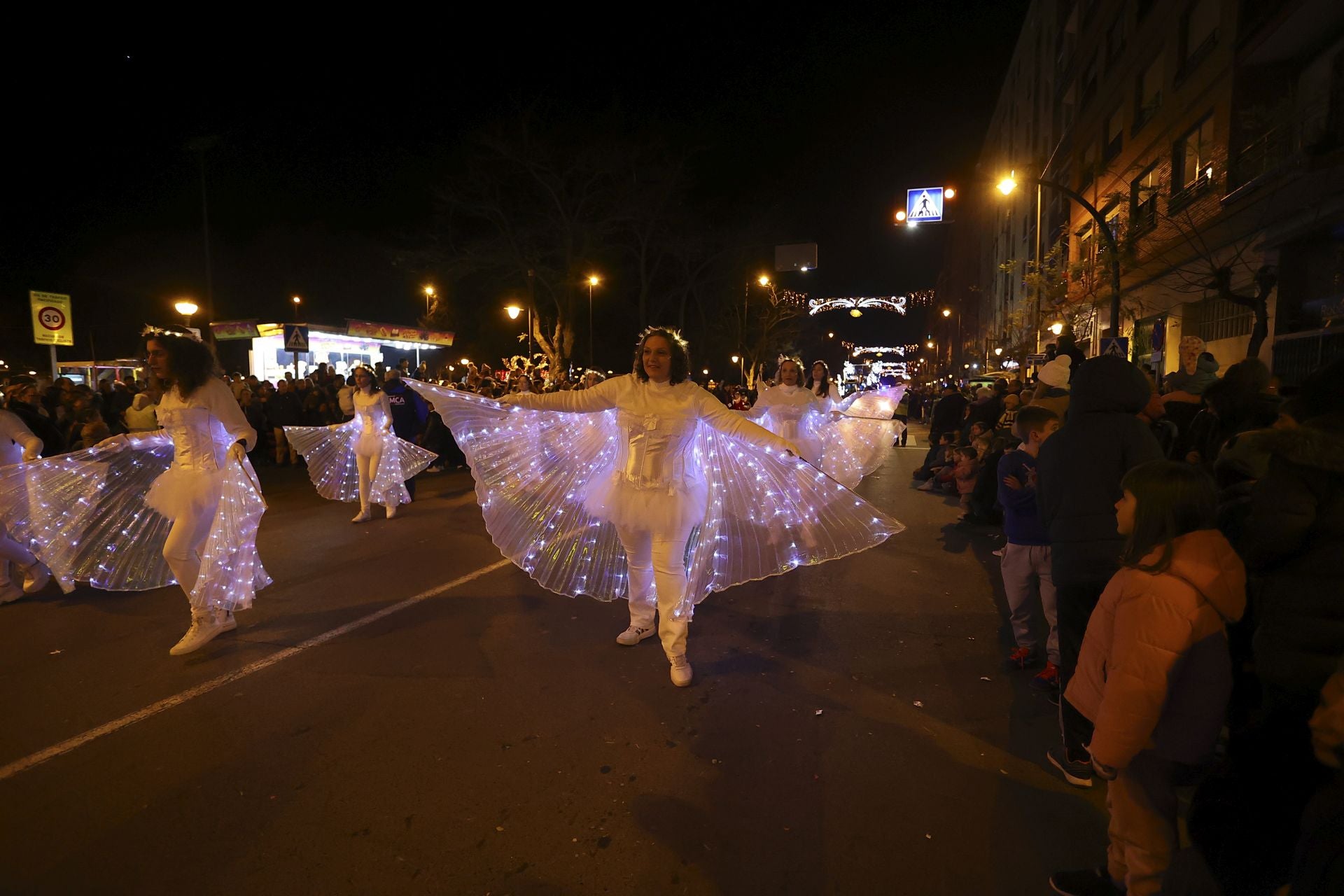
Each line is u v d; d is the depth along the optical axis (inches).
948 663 179.0
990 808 119.1
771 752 136.6
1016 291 1483.8
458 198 1267.2
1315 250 477.4
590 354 1560.0
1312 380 89.2
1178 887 81.0
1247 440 113.3
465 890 100.6
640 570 183.2
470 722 147.8
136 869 104.7
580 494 193.9
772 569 180.2
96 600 227.6
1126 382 123.3
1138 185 784.3
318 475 346.6
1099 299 870.4
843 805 120.0
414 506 395.2
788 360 302.4
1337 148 438.9
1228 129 566.9
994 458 338.6
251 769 130.6
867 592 237.8
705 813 117.6
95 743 139.3
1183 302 690.2
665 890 100.5
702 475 174.4
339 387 652.1
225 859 107.0
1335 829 61.9
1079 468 123.8
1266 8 529.3
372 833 112.7
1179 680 84.8
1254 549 88.4
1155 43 745.0
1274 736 84.9
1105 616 91.0
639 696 159.3
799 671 173.3
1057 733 144.2
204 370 181.9
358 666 175.5
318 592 233.8
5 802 121.0
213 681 166.9
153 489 184.7
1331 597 82.5
